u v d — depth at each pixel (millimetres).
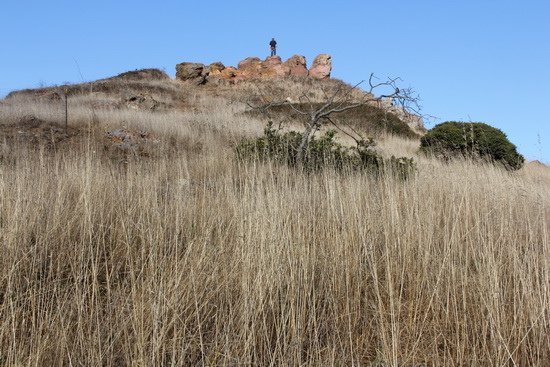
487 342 3465
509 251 4172
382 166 7625
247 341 3115
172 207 5035
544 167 14633
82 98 25781
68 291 3705
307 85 39781
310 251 4094
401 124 22797
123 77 38656
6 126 13711
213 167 7379
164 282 3469
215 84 38656
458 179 6145
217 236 4484
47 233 4242
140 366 2869
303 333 3398
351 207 4727
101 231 4586
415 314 3570
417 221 4602
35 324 3207
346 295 3811
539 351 3303
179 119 16984
